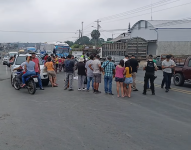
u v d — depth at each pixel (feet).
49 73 44.01
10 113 24.98
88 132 19.25
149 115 24.79
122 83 34.42
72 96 34.78
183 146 16.71
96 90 37.47
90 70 38.60
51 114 24.67
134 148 16.15
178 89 43.11
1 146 16.29
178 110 27.14
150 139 17.93
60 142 17.07
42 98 33.09
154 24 151.43
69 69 39.83
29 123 21.54
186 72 46.01
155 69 36.76
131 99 33.14
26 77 36.63
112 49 102.99
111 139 17.76
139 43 96.12
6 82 50.34
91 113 25.23
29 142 17.03
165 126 21.17
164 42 146.51
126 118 23.50
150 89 40.16
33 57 38.63
